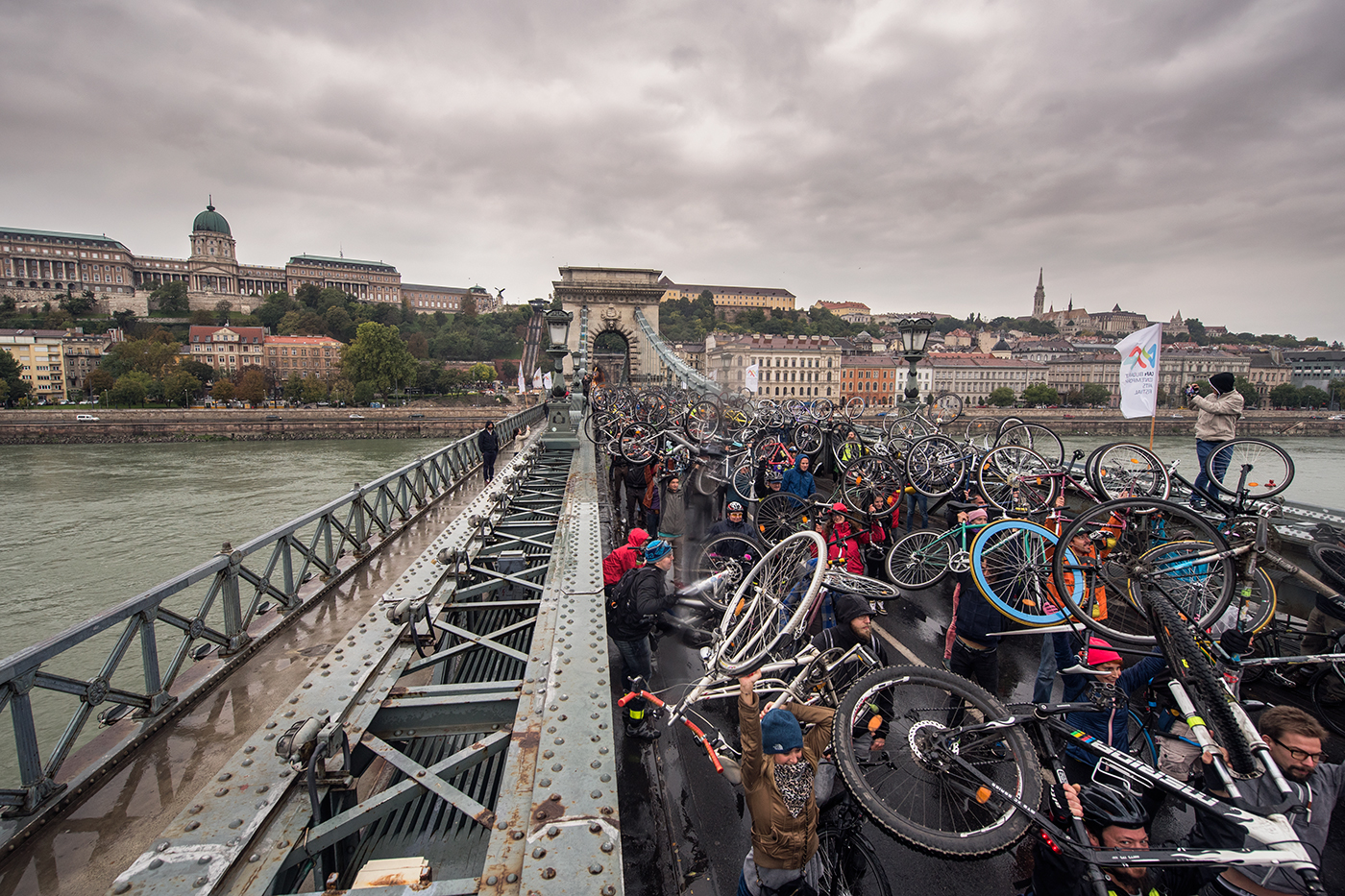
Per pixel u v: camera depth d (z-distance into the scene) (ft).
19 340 362.74
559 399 46.16
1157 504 12.71
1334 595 14.11
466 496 44.68
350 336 467.93
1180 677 10.55
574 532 20.94
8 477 154.40
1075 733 10.37
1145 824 9.87
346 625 19.20
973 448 28.71
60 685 10.83
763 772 9.70
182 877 7.04
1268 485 21.20
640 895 11.62
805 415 45.78
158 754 12.34
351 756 9.13
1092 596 13.73
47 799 10.50
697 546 29.07
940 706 11.46
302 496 129.49
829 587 14.65
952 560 16.92
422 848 11.63
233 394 322.75
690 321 434.71
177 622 14.11
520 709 10.18
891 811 9.04
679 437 37.70
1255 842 8.98
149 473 160.04
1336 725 15.03
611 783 8.19
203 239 540.52
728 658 13.28
